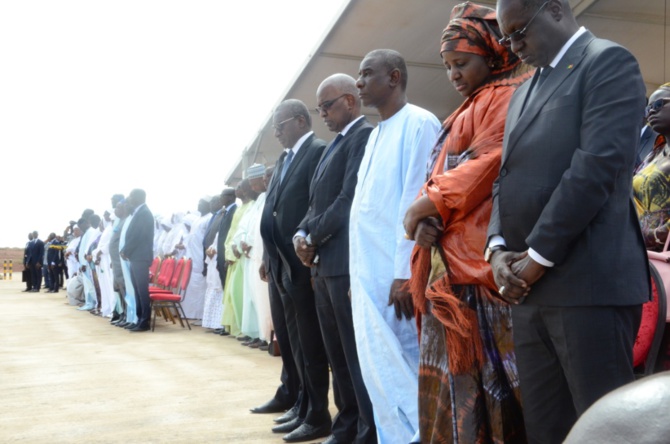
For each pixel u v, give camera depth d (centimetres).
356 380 328
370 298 296
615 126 174
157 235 1326
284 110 402
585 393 176
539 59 198
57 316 1242
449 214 229
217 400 486
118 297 1082
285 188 387
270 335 702
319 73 868
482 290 227
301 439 376
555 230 174
